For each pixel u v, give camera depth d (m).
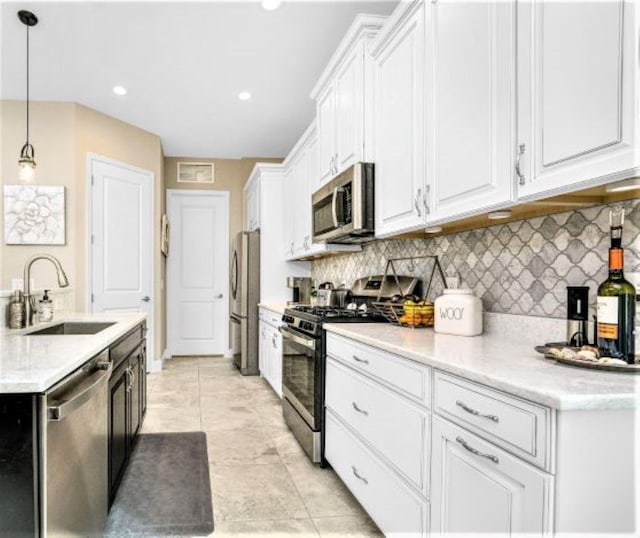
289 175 5.07
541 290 1.80
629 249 1.42
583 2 1.18
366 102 2.67
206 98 4.47
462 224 2.12
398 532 1.71
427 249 2.67
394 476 1.74
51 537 1.32
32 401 1.29
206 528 2.09
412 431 1.60
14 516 1.27
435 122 1.91
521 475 1.08
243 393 4.57
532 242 1.85
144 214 5.34
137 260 5.24
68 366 1.49
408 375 1.63
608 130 1.11
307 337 2.87
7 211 4.35
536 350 1.44
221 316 6.75
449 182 1.81
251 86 4.20
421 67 2.03
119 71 3.89
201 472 2.69
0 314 2.41
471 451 1.27
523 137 1.40
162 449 3.05
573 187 1.23
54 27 3.23
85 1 2.95
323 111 3.44
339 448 2.41
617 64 1.08
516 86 1.42
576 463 0.99
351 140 2.85
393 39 2.31
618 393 1.00
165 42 3.44
